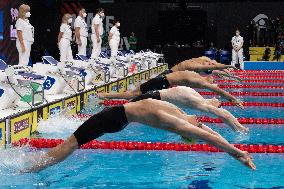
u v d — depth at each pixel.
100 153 9.05
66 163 8.18
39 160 7.16
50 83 14.07
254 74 29.72
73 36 32.28
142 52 29.78
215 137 5.33
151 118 5.50
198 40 40.03
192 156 8.80
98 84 17.42
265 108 15.48
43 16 33.56
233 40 34.72
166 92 7.01
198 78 8.59
